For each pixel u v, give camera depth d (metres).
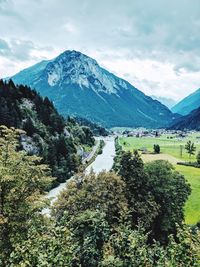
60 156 121.12
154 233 56.16
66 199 45.41
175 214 59.44
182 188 65.44
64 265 16.88
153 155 191.62
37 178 28.47
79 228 30.03
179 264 18.77
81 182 49.09
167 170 63.22
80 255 25.42
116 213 45.94
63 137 131.00
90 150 190.38
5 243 25.31
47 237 18.52
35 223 26.22
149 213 52.28
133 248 20.31
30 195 28.31
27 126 120.19
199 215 76.50
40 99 158.25
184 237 19.66
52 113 154.88
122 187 50.44
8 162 27.78
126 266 20.72
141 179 55.22
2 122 117.12
